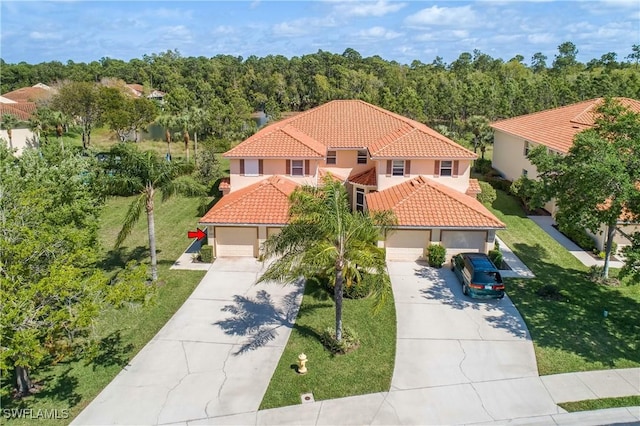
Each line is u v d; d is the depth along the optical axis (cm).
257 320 2009
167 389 1573
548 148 3338
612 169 1875
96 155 4097
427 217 2528
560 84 7281
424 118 7069
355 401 1515
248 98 11662
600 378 1628
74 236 1498
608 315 2045
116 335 1894
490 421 1427
